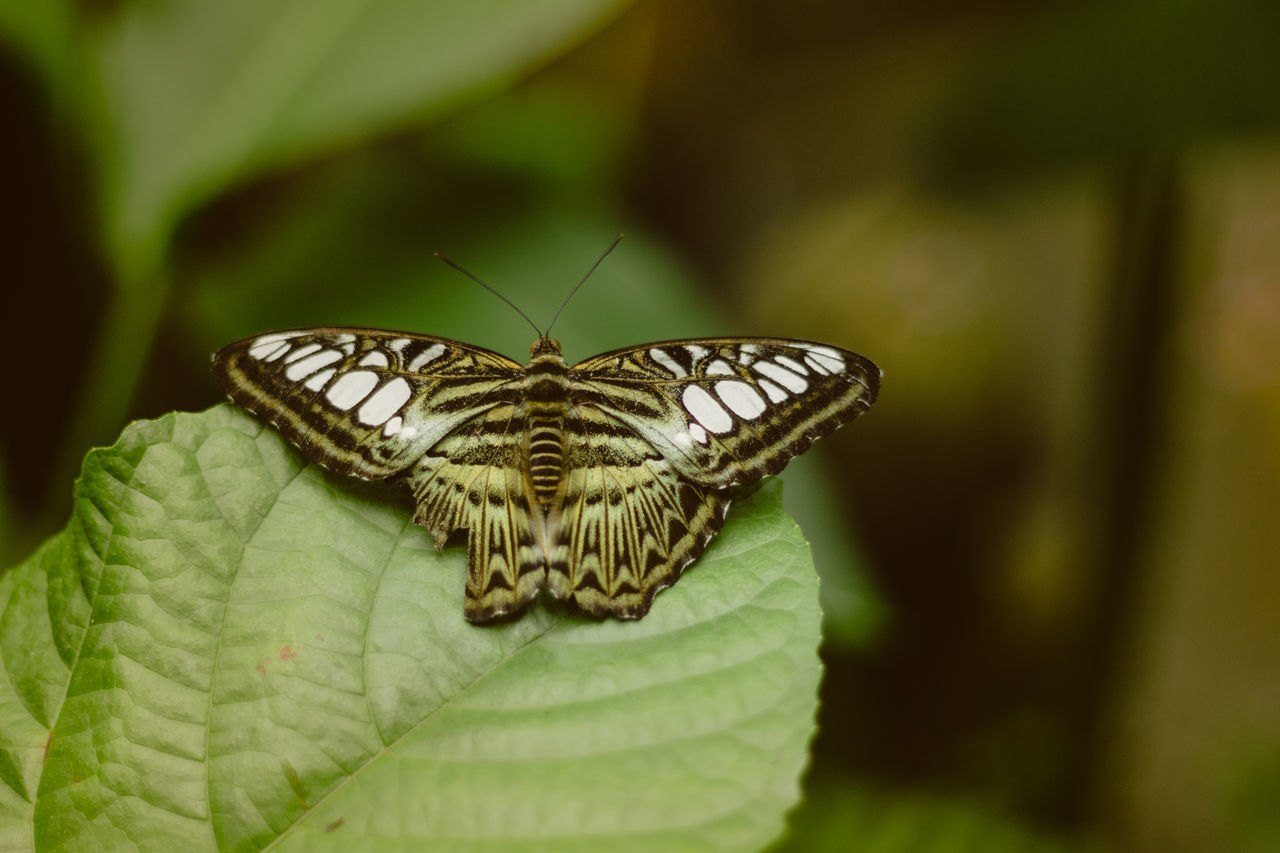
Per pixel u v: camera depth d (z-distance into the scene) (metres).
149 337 0.59
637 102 0.72
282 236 0.60
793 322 0.80
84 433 0.59
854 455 0.76
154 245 0.58
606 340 0.60
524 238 0.61
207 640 0.54
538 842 0.53
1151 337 0.64
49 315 0.60
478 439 0.56
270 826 0.53
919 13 0.71
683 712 0.53
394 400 0.55
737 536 0.55
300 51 0.59
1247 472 1.13
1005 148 0.62
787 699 0.53
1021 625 0.74
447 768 0.53
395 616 0.54
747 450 0.55
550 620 0.54
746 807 0.53
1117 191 0.64
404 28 0.59
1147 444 0.64
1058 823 0.65
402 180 0.61
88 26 0.59
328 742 0.54
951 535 0.76
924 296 0.80
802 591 0.54
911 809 0.62
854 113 0.79
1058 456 0.80
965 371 0.77
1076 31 0.61
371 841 0.53
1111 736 0.65
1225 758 0.77
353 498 0.55
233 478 0.55
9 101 0.58
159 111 0.58
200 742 0.53
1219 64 0.60
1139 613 0.65
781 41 0.73
